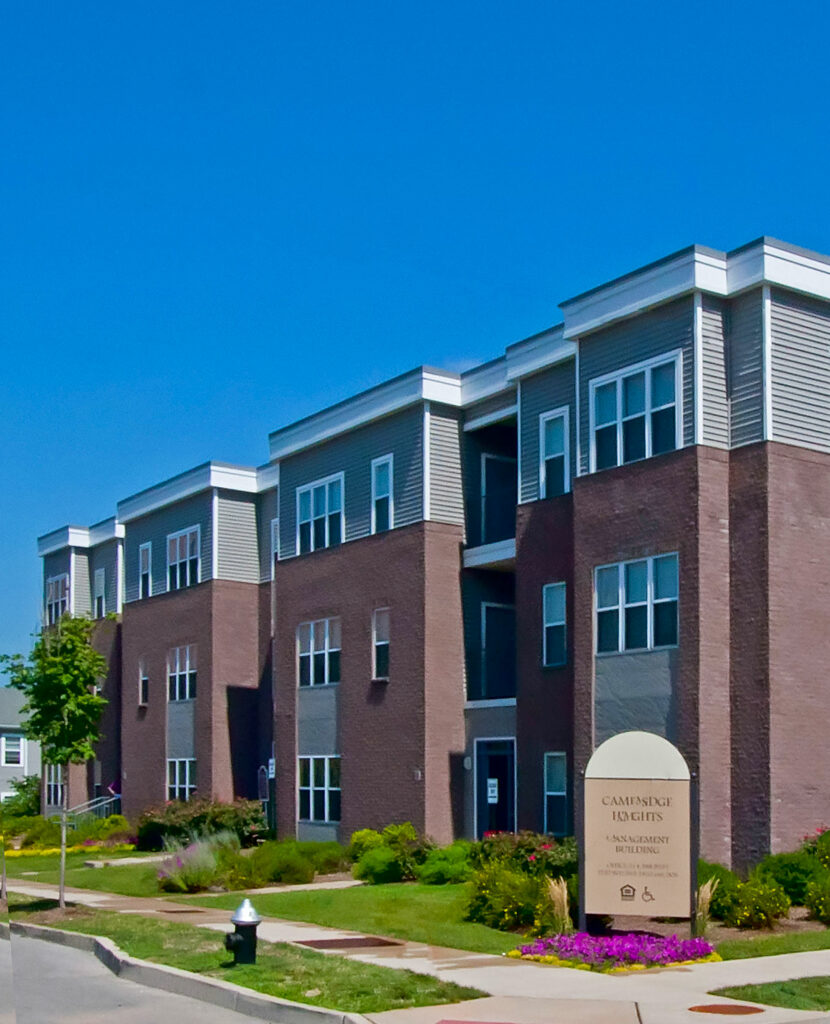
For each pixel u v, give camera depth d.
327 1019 11.91
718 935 17.27
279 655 35.22
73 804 48.97
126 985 14.66
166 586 43.16
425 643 30.08
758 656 22.23
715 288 23.36
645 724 23.30
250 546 41.25
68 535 50.38
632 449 24.36
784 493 22.66
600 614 24.56
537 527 27.44
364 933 17.89
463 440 31.41
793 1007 12.41
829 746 22.50
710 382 23.23
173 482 42.66
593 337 25.53
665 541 23.28
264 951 15.95
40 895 24.83
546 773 26.56
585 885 16.64
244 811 35.09
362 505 32.81
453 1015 11.95
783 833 21.73
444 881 24.83
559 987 13.47
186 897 23.84
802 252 23.38
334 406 33.75
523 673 27.39
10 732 66.75
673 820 16.53
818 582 22.86
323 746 33.28
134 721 44.16
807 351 23.41
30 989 14.40
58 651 24.52
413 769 29.98
